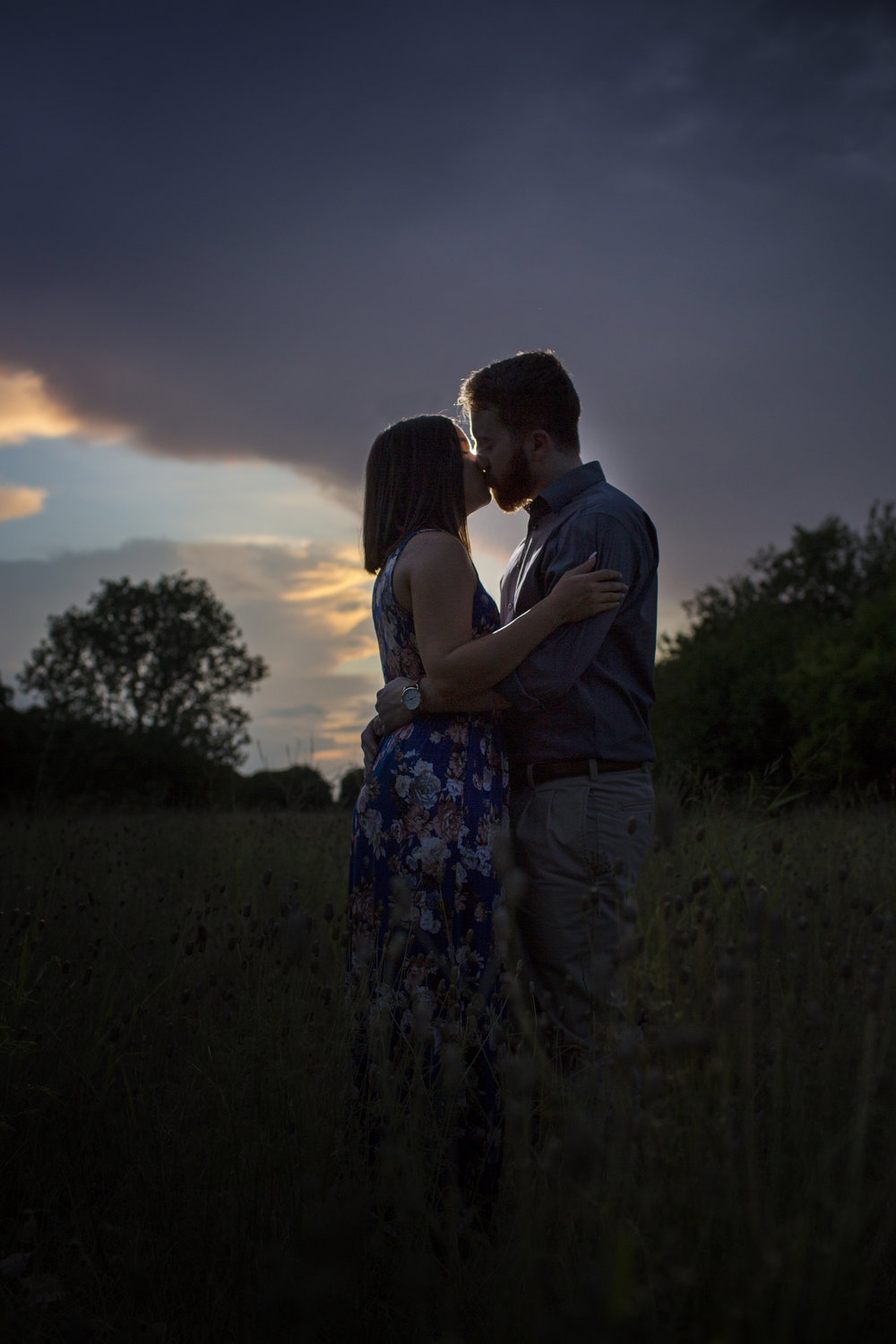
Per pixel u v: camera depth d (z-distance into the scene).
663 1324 1.23
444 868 2.01
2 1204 1.92
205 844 5.30
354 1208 1.27
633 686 2.20
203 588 53.53
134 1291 1.52
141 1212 1.76
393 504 2.23
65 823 6.46
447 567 2.06
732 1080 1.51
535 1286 1.19
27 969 2.38
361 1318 1.44
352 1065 1.93
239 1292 1.50
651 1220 1.22
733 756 24.69
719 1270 1.28
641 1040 1.36
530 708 2.04
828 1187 1.36
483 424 2.31
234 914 3.36
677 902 1.92
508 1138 1.35
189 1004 2.43
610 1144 1.32
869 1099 1.30
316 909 3.54
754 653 26.08
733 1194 1.24
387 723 2.15
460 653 2.00
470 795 2.05
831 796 5.32
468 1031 1.75
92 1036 2.26
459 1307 1.36
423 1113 1.67
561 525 2.18
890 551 40.56
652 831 2.27
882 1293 1.42
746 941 1.49
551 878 2.12
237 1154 1.69
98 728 26.38
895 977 1.48
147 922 3.32
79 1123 2.06
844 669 20.45
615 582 2.07
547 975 2.15
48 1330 1.51
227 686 53.62
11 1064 2.02
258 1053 1.83
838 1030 1.55
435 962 1.97
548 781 2.15
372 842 2.10
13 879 3.87
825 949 1.99
